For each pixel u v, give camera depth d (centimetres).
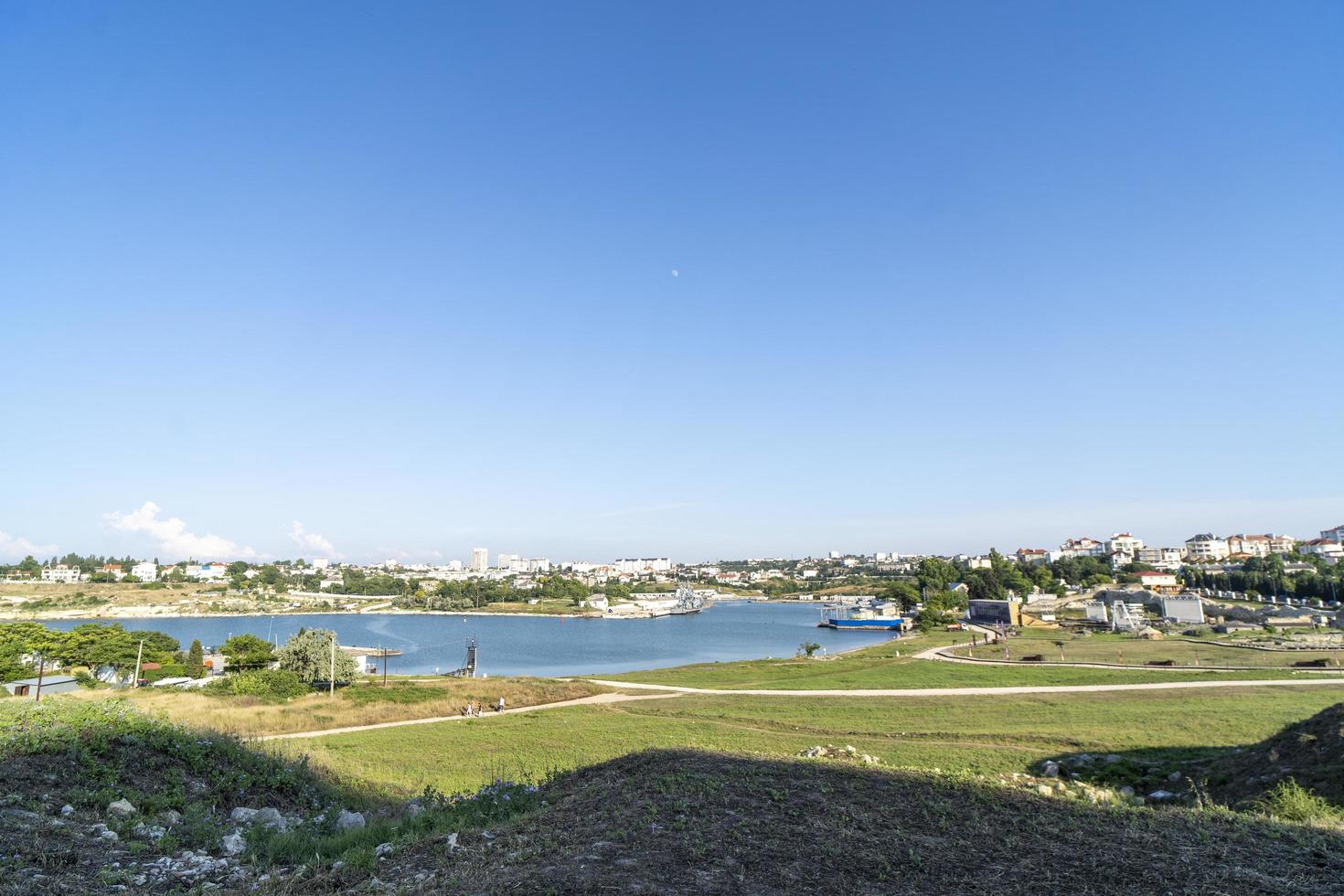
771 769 1733
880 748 3884
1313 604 15225
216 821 1581
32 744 1702
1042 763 3319
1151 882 1059
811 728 4697
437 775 3209
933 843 1219
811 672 8644
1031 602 19600
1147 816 1461
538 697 6688
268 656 9331
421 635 18625
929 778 1705
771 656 12900
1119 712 4722
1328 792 1989
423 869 1160
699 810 1366
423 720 5581
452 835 1347
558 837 1248
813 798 1474
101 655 8369
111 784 1625
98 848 1255
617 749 4072
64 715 1984
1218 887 1041
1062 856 1171
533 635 18600
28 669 7625
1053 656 8969
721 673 8838
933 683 6988
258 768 2066
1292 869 1130
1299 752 2311
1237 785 2364
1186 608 13212
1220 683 6106
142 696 6141
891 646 12106
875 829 1291
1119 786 2802
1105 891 1021
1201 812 1530
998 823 1353
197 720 4878
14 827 1246
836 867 1095
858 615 19625
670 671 9156
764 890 995
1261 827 1390
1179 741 3619
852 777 1677
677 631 19762
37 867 1111
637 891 968
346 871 1166
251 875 1210
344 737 4606
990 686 6625
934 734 4247
